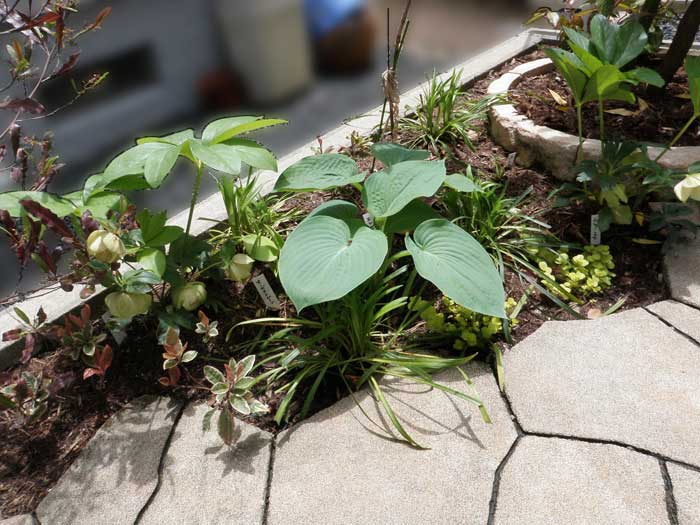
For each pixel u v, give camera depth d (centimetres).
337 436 92
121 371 102
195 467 89
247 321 102
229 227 121
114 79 190
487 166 136
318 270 91
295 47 205
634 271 113
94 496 87
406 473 87
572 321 105
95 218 96
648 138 129
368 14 216
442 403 95
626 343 100
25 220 93
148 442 92
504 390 95
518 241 116
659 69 142
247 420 95
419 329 105
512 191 129
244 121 101
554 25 152
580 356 99
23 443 93
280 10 204
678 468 84
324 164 111
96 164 161
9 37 143
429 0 302
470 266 93
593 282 109
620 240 119
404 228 105
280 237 110
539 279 112
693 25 132
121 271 112
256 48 199
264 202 120
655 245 117
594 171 112
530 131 131
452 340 103
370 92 195
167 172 91
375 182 104
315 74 211
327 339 102
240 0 208
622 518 80
